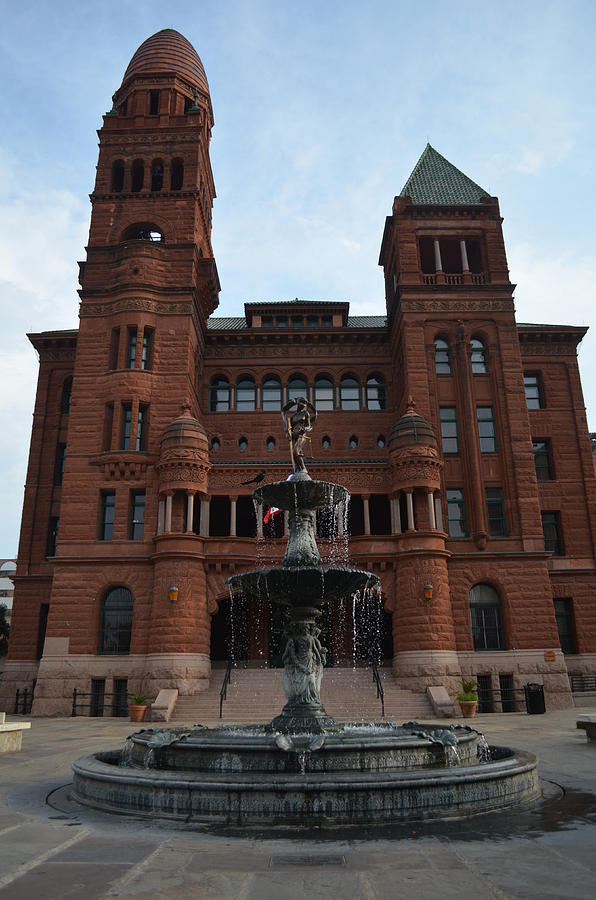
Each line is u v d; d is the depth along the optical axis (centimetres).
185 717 2739
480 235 4006
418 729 1259
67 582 3238
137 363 3547
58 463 4069
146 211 3888
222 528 3856
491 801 916
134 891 583
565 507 3959
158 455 3425
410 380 3697
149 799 898
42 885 599
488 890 581
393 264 4284
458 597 3347
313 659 1349
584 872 629
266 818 852
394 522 3353
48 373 4206
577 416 4119
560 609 3809
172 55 4334
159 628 3058
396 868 649
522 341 4231
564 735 1934
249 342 4206
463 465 3594
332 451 4016
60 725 2538
